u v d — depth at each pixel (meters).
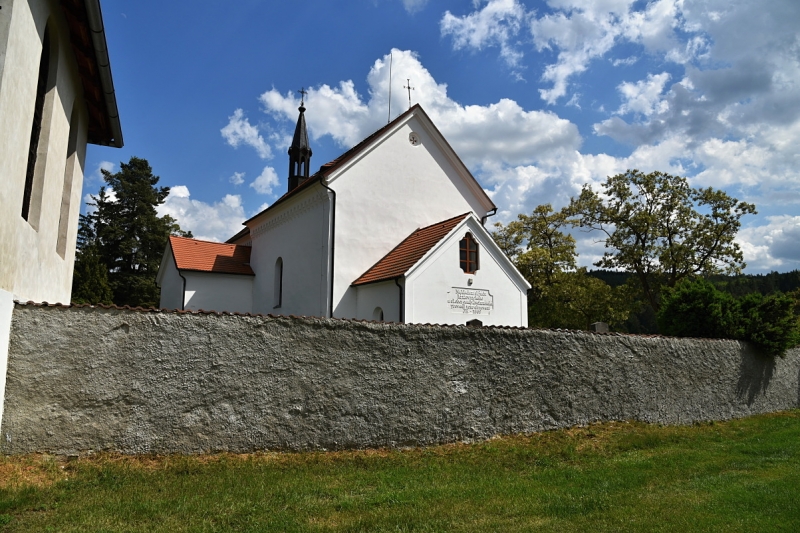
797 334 18.16
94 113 14.24
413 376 11.10
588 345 13.63
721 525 7.01
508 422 12.16
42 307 8.20
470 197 24.33
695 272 40.72
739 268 40.09
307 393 10.05
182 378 9.06
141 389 8.75
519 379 12.42
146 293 50.53
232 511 6.94
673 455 11.52
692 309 18.12
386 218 22.06
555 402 12.89
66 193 13.47
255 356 9.66
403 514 7.17
